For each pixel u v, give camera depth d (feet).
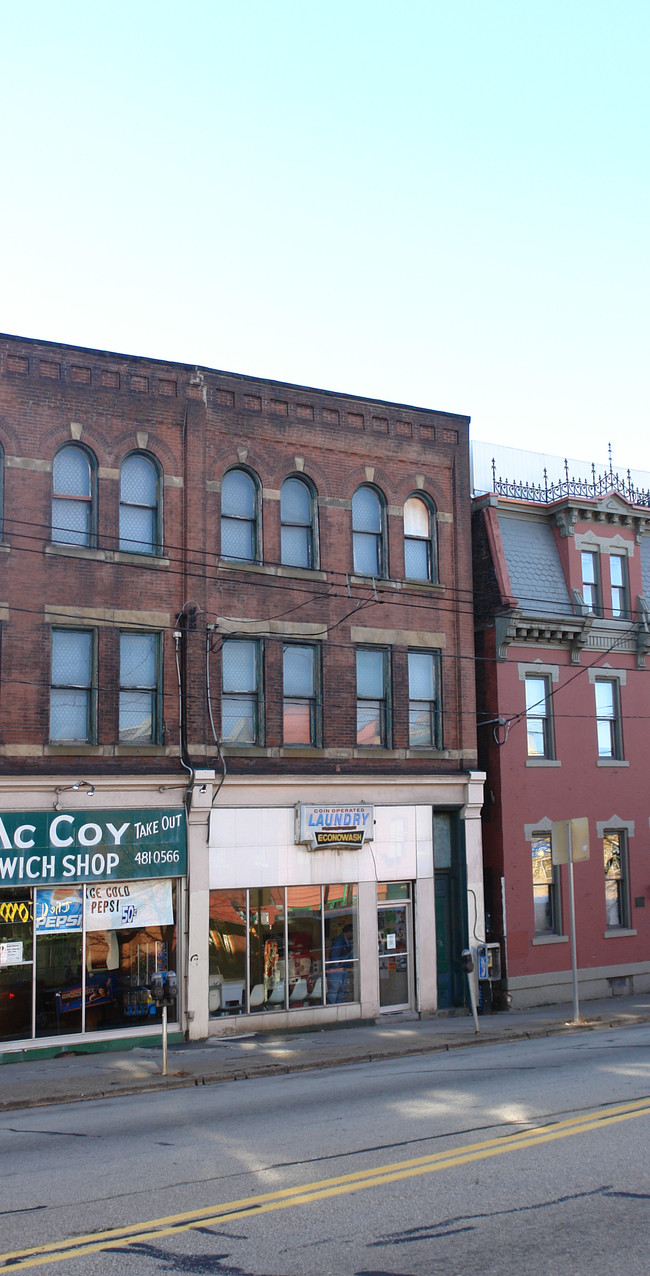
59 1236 26.81
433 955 79.77
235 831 71.92
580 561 92.79
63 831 65.36
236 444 75.92
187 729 70.69
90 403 70.33
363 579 80.18
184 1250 25.49
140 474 72.49
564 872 87.40
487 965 81.25
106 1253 25.40
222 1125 40.32
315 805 74.59
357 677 79.82
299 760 75.56
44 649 66.95
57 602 67.72
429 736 82.74
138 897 67.82
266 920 72.84
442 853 82.33
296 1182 30.99
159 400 72.90
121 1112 45.39
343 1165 32.68
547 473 105.91
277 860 73.36
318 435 79.51
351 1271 23.95
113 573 69.87
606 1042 62.13
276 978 72.69
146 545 71.77
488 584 87.92
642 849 92.99
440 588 83.76
